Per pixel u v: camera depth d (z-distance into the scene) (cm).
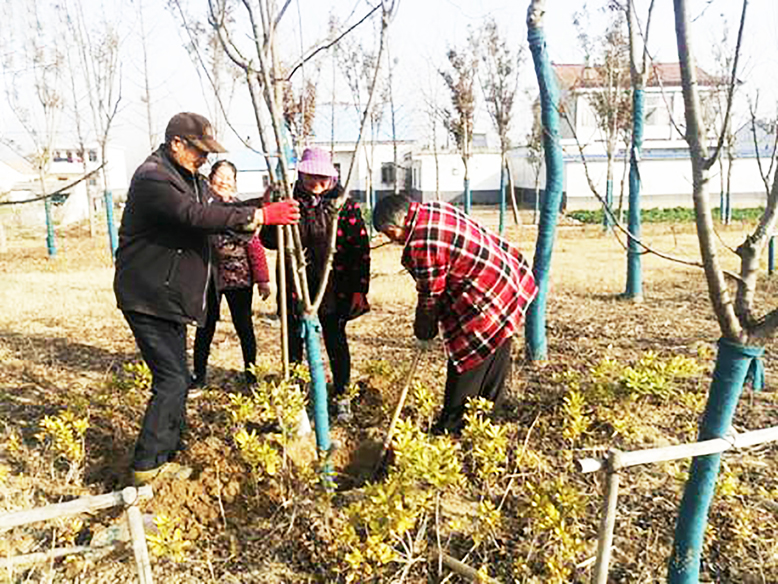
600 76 1320
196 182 347
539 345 532
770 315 215
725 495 313
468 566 280
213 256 435
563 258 1291
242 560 300
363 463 393
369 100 298
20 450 394
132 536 229
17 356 599
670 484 352
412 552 281
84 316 782
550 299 838
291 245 309
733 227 1956
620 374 455
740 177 3019
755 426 413
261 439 393
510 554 299
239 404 365
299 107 990
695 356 563
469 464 368
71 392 477
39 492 352
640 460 224
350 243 424
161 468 351
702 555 296
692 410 432
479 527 295
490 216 2781
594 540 306
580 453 374
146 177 322
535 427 412
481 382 392
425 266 351
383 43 290
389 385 473
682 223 2312
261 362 565
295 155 439
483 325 373
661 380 429
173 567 295
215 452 379
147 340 340
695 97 195
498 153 3631
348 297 434
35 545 310
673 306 782
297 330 466
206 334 487
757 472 361
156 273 331
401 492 267
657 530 313
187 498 335
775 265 1069
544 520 263
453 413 394
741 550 297
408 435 288
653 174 3005
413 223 351
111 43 1317
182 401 353
